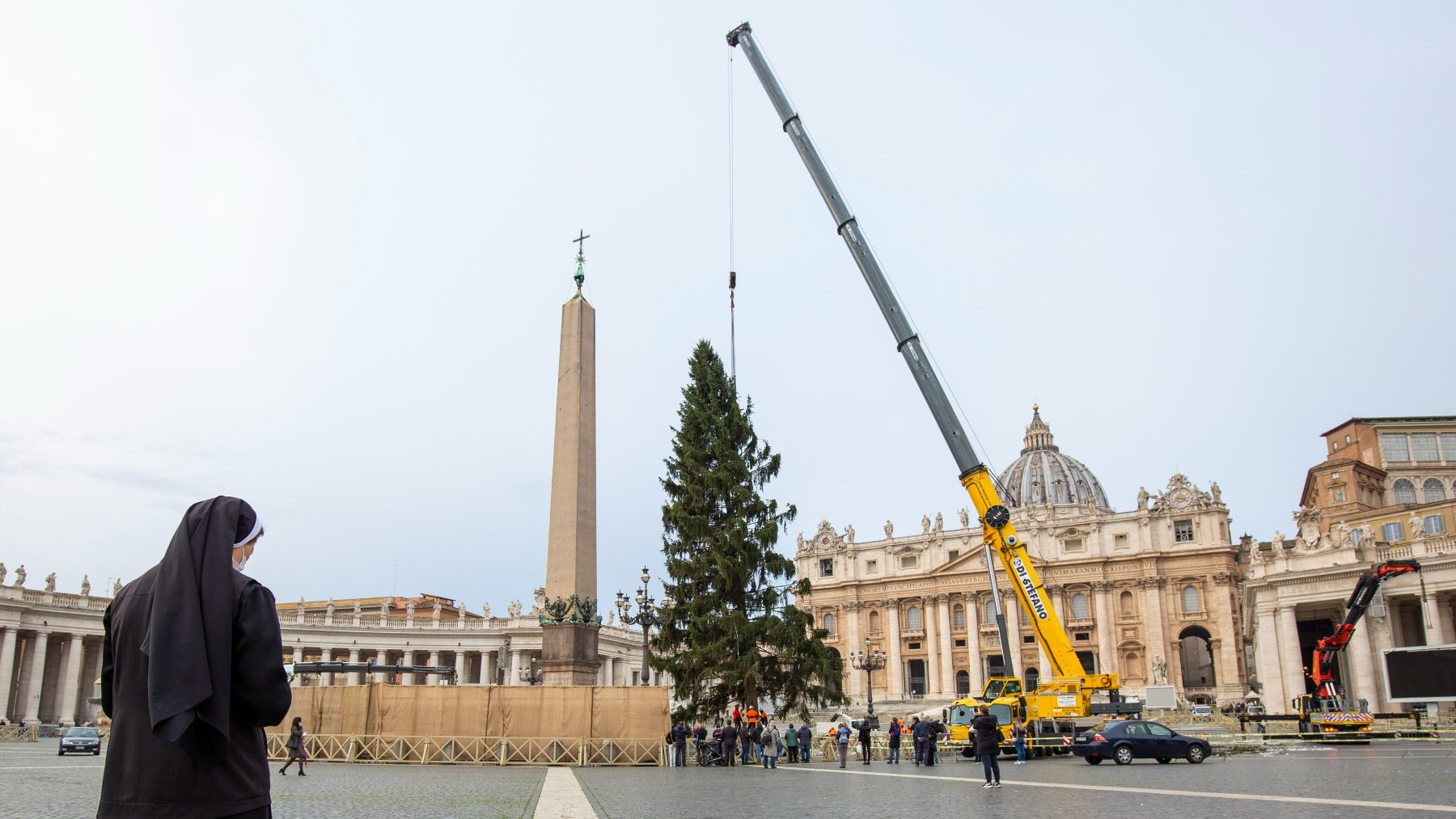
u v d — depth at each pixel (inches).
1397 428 3228.3
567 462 1239.5
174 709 140.2
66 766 1149.7
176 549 152.2
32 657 2723.9
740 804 680.4
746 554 1576.0
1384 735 1622.8
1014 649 4542.3
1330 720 1657.2
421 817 565.0
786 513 1656.0
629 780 962.7
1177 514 4466.0
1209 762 1238.3
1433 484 3142.2
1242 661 4261.8
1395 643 2251.5
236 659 150.8
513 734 1264.8
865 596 4980.3
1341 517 2942.9
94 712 2790.4
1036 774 1056.2
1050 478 6235.2
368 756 1310.3
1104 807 636.1
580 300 1268.5
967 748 1541.6
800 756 1590.8
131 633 152.6
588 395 1263.5
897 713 4185.5
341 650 3262.8
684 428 1681.8
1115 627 4475.9
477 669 3575.3
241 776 150.6
